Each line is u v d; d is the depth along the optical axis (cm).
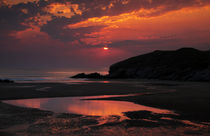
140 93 2062
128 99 1608
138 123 853
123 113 1063
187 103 1390
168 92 2167
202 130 761
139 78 6231
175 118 949
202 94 1959
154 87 2877
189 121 894
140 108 1206
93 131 736
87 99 1611
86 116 981
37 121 873
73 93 2000
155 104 1357
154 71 6112
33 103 1385
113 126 805
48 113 1045
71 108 1205
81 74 6962
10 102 1416
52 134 697
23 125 808
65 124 828
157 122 873
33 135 685
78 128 772
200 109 1175
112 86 2988
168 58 6738
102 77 6681
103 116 984
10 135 681
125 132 729
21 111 1085
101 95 1873
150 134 709
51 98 1655
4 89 2248
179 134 711
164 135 700
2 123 833
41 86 2767
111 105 1321
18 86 2723
